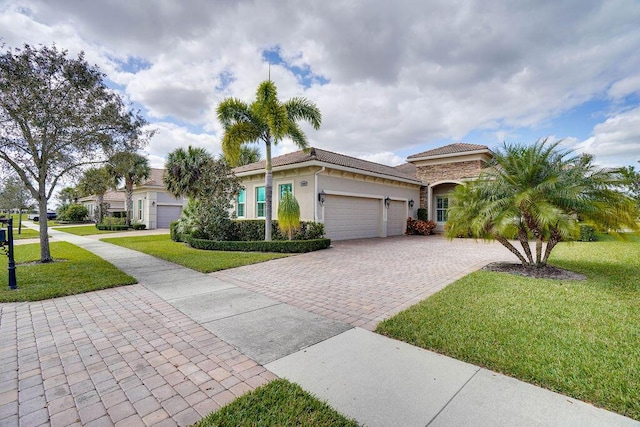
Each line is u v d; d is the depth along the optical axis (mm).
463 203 7977
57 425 2133
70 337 3668
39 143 8359
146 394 2510
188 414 2252
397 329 3773
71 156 8953
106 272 7305
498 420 2145
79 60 8352
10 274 5801
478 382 2631
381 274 7246
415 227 18859
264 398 2416
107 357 3156
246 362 3043
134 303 5031
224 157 13445
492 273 7074
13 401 2410
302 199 14141
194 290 5863
